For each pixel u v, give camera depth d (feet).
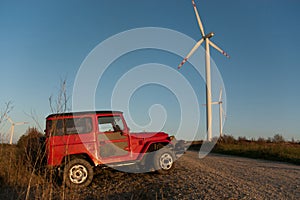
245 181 22.50
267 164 35.35
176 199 18.13
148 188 21.67
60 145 23.29
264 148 53.98
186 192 19.38
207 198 17.40
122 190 21.91
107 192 21.54
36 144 18.80
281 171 28.58
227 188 19.77
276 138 97.45
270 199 17.04
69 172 23.00
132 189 21.83
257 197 17.39
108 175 27.63
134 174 27.43
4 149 19.19
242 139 95.35
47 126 23.81
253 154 47.85
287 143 89.35
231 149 57.77
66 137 23.61
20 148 19.49
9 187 18.76
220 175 25.30
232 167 31.42
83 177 23.47
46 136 23.43
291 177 24.64
